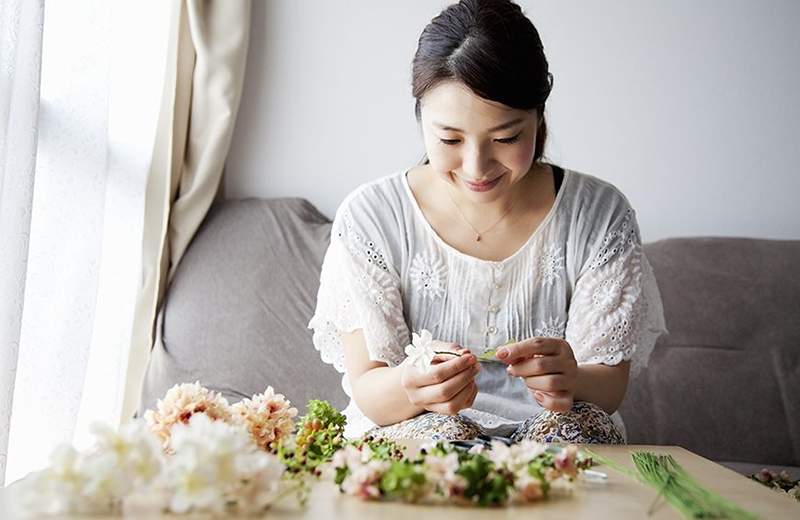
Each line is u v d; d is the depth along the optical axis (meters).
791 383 2.59
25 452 2.26
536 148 1.89
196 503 0.95
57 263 2.33
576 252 1.87
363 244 1.86
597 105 3.01
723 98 2.99
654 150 3.00
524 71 1.60
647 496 1.15
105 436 0.98
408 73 3.04
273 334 2.73
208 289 2.80
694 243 2.80
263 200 2.98
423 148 3.04
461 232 1.87
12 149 2.09
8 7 2.07
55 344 2.30
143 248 2.85
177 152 2.90
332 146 3.05
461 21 1.62
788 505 1.12
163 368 2.70
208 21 2.94
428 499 1.08
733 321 2.66
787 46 2.97
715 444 2.57
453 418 1.62
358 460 1.13
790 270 2.72
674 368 2.63
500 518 1.00
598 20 3.00
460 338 1.85
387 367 1.81
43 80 2.37
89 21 2.41
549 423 1.62
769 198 2.98
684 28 2.99
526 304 1.86
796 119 2.97
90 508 0.98
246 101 3.06
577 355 1.82
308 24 3.05
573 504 1.09
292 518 0.98
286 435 1.42
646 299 1.91
